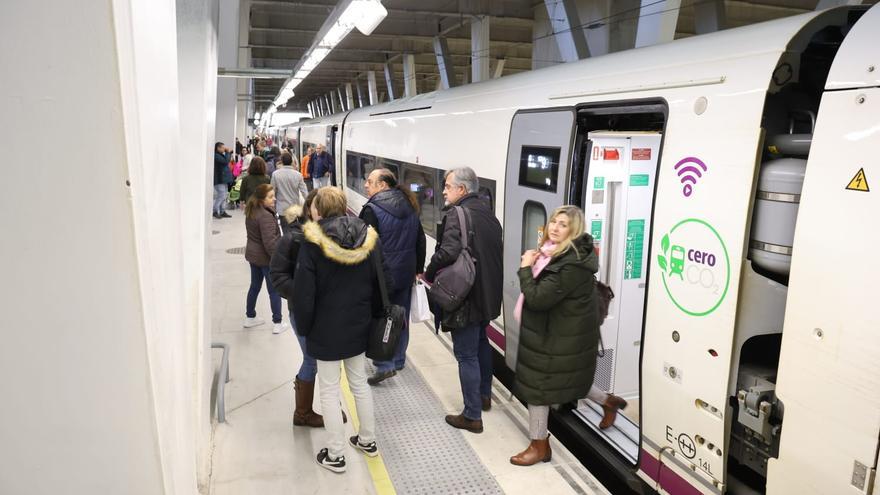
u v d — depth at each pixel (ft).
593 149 12.64
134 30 3.16
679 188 9.01
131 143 3.13
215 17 16.20
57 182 3.06
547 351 10.29
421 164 21.99
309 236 9.55
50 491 3.48
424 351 16.97
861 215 6.42
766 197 7.78
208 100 13.08
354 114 37.37
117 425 3.48
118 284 3.25
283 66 79.87
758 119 7.93
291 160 27.48
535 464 11.21
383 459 11.31
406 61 68.33
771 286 7.84
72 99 2.98
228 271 26.66
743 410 8.04
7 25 2.85
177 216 5.34
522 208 14.42
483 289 11.55
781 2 41.32
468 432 12.37
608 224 13.17
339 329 10.00
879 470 6.32
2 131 2.96
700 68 9.18
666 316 9.27
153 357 3.50
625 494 11.18
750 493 8.61
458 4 45.01
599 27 33.50
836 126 6.79
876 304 6.25
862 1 19.80
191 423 6.51
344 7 17.34
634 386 14.25
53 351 3.28
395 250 13.67
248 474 10.73
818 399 6.88
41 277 3.17
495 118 15.96
